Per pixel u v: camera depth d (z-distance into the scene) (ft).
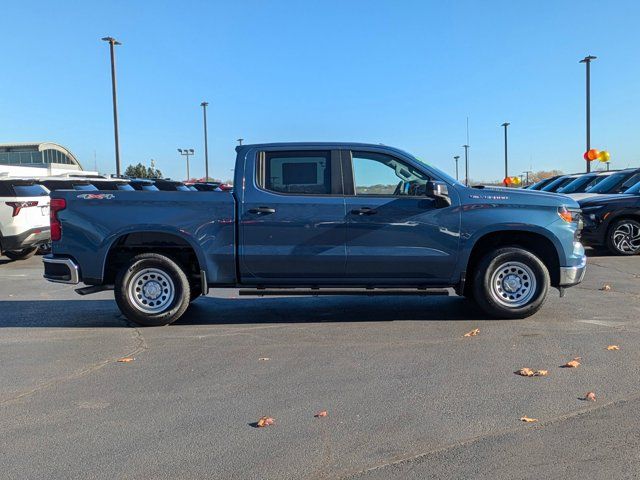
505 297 21.66
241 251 21.08
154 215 21.09
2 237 38.88
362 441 11.85
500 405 13.56
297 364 16.97
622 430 12.09
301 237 21.01
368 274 21.34
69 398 14.51
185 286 21.81
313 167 21.33
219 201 21.04
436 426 12.49
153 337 20.34
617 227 39.70
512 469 10.61
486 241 21.91
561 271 21.43
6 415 13.48
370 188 21.36
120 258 22.16
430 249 21.03
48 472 10.79
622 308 23.56
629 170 47.34
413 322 21.89
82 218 21.25
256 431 12.42
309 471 10.71
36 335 20.80
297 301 26.48
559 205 21.24
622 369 15.93
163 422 12.96
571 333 19.75
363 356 17.63
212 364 17.11
